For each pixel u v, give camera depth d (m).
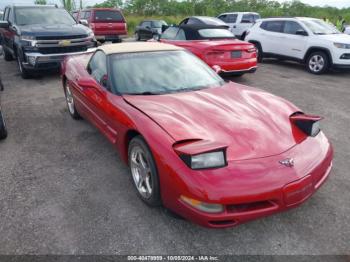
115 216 2.99
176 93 3.61
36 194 3.36
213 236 2.74
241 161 2.52
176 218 2.86
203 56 7.71
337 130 5.17
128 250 2.58
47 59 8.28
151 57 4.14
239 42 7.93
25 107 6.35
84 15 15.52
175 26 9.20
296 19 10.69
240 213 2.42
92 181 3.61
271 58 12.47
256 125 2.96
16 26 8.90
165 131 2.75
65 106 6.39
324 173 2.90
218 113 3.12
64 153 4.32
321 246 2.62
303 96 7.26
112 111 3.49
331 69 10.30
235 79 9.05
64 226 2.86
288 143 2.81
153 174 2.77
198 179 2.40
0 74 8.91
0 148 4.50
